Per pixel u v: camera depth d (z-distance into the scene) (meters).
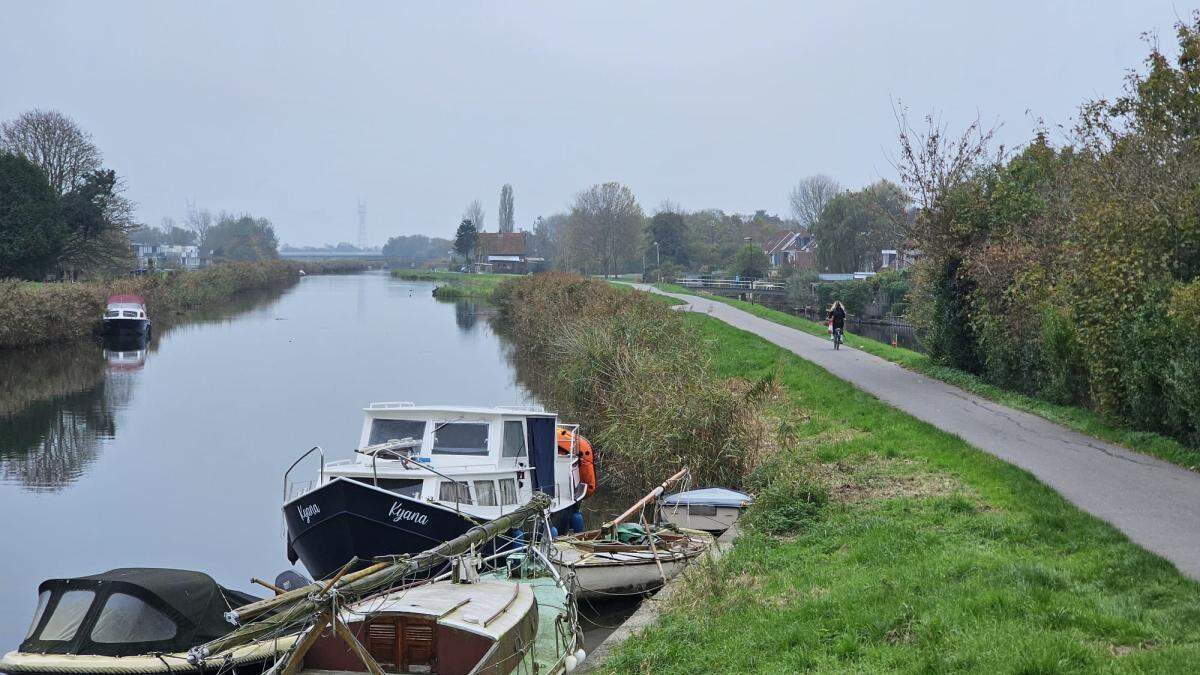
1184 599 9.39
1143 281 19.12
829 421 23.02
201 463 24.67
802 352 35.91
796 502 15.89
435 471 15.88
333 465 16.69
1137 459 16.84
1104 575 10.36
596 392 28.45
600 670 10.79
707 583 12.94
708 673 9.86
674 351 28.61
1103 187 23.02
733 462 20.08
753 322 49.34
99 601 10.90
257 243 187.62
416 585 11.80
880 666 8.97
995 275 26.09
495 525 12.30
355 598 9.62
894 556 12.35
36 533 18.69
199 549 17.91
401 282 146.75
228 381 39.09
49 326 53.19
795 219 161.75
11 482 22.73
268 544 18.31
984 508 14.12
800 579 12.38
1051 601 9.65
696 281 101.06
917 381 28.20
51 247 75.50
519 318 57.59
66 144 85.06
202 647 9.01
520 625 10.35
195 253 184.12
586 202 121.38
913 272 35.97
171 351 50.41
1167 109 22.78
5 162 74.50
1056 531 12.30
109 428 29.25
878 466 17.91
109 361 46.50
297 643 8.90
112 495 21.59
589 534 16.58
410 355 48.25
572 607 12.50
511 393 35.44
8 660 10.45
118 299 56.91
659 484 20.48
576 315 41.72
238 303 90.69
